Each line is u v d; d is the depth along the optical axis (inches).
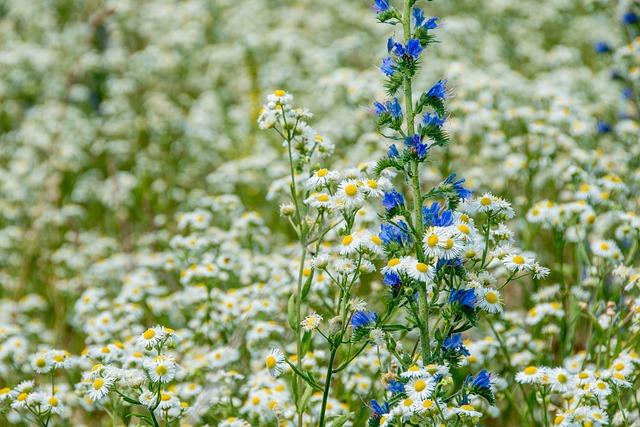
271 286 68.7
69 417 67.3
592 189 69.7
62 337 76.5
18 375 70.2
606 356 63.1
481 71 91.9
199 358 67.1
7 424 66.7
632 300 65.1
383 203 58.6
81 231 96.1
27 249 87.6
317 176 60.7
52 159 104.1
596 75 104.1
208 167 106.5
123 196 94.9
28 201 100.3
